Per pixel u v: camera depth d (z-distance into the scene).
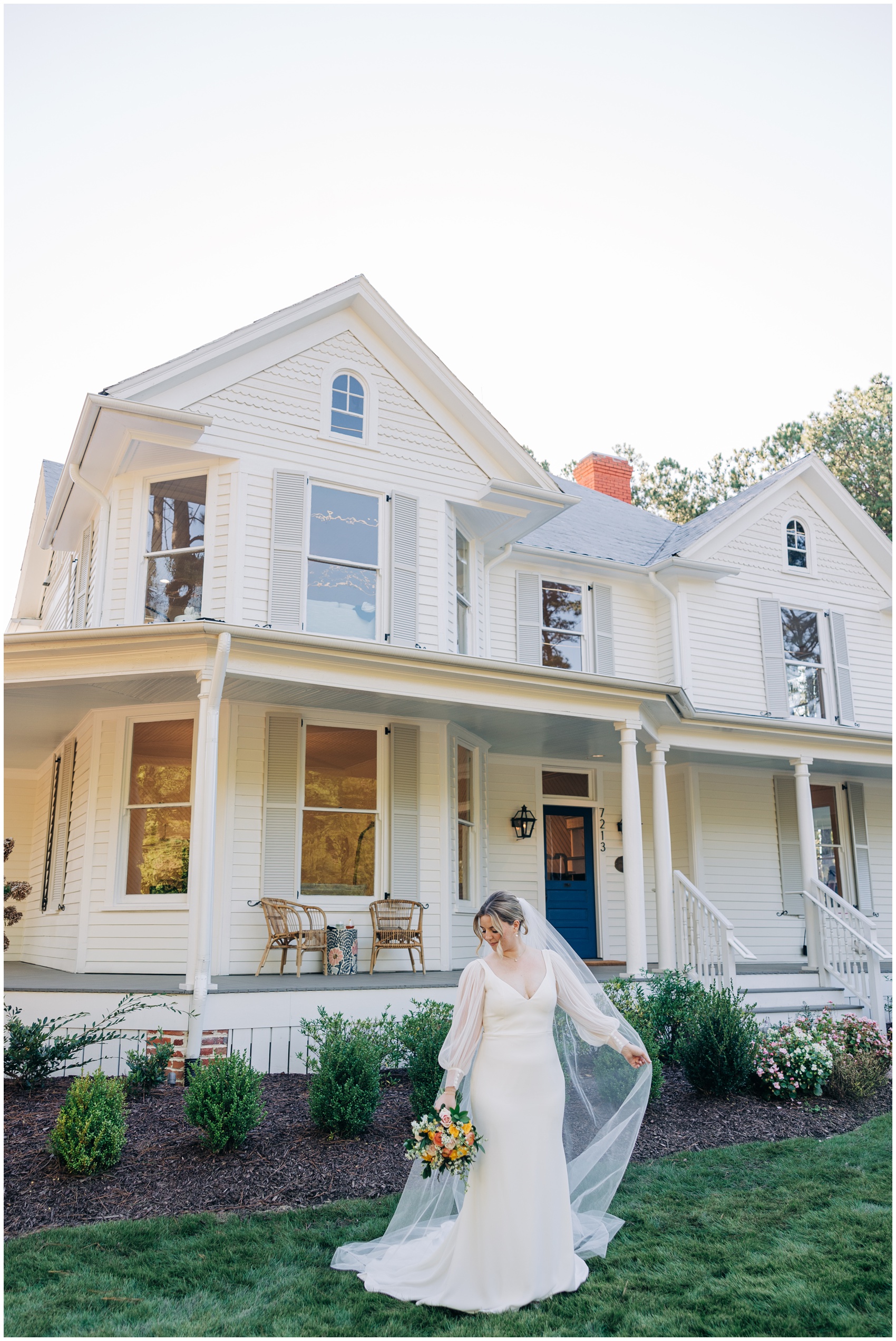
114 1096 5.44
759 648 15.63
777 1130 6.76
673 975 8.95
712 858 14.43
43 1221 4.60
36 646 8.38
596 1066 4.89
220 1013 7.57
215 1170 5.30
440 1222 4.53
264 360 11.12
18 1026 6.78
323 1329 3.57
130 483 10.98
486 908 4.29
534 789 13.59
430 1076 6.21
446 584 11.76
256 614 10.41
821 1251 4.42
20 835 14.11
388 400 11.89
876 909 15.56
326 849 10.35
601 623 14.59
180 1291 3.88
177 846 9.95
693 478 35.81
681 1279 4.09
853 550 17.23
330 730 10.64
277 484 10.78
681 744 11.86
